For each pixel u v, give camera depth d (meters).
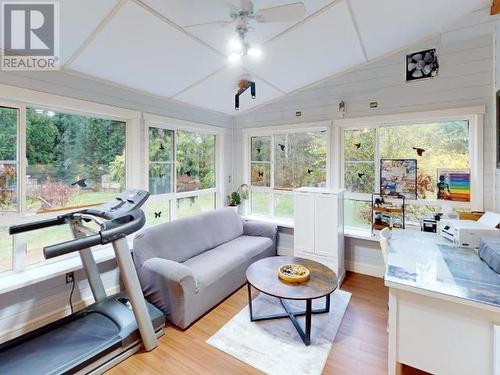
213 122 4.29
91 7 1.78
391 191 3.34
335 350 2.09
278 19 1.77
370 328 2.36
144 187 3.25
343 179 3.69
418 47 3.03
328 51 2.91
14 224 2.26
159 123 3.44
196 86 3.27
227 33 2.27
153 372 1.89
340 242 3.33
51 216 2.51
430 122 3.12
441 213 2.98
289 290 2.15
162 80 2.98
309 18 2.29
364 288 3.13
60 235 2.61
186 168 3.97
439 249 2.12
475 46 2.76
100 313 2.28
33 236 2.42
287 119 4.05
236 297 2.94
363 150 3.55
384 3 2.25
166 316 2.46
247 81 3.15
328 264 3.27
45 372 1.65
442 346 1.45
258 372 1.88
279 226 4.13
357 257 3.59
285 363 1.96
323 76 3.55
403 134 3.28
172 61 2.63
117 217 2.09
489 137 2.73
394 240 2.37
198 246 3.22
